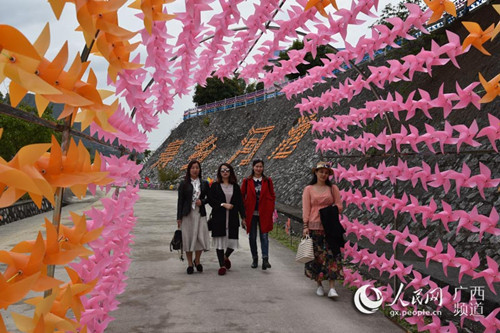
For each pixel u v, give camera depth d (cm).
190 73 256
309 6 128
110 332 344
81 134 127
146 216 1326
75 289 93
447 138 288
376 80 324
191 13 122
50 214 1588
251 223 615
